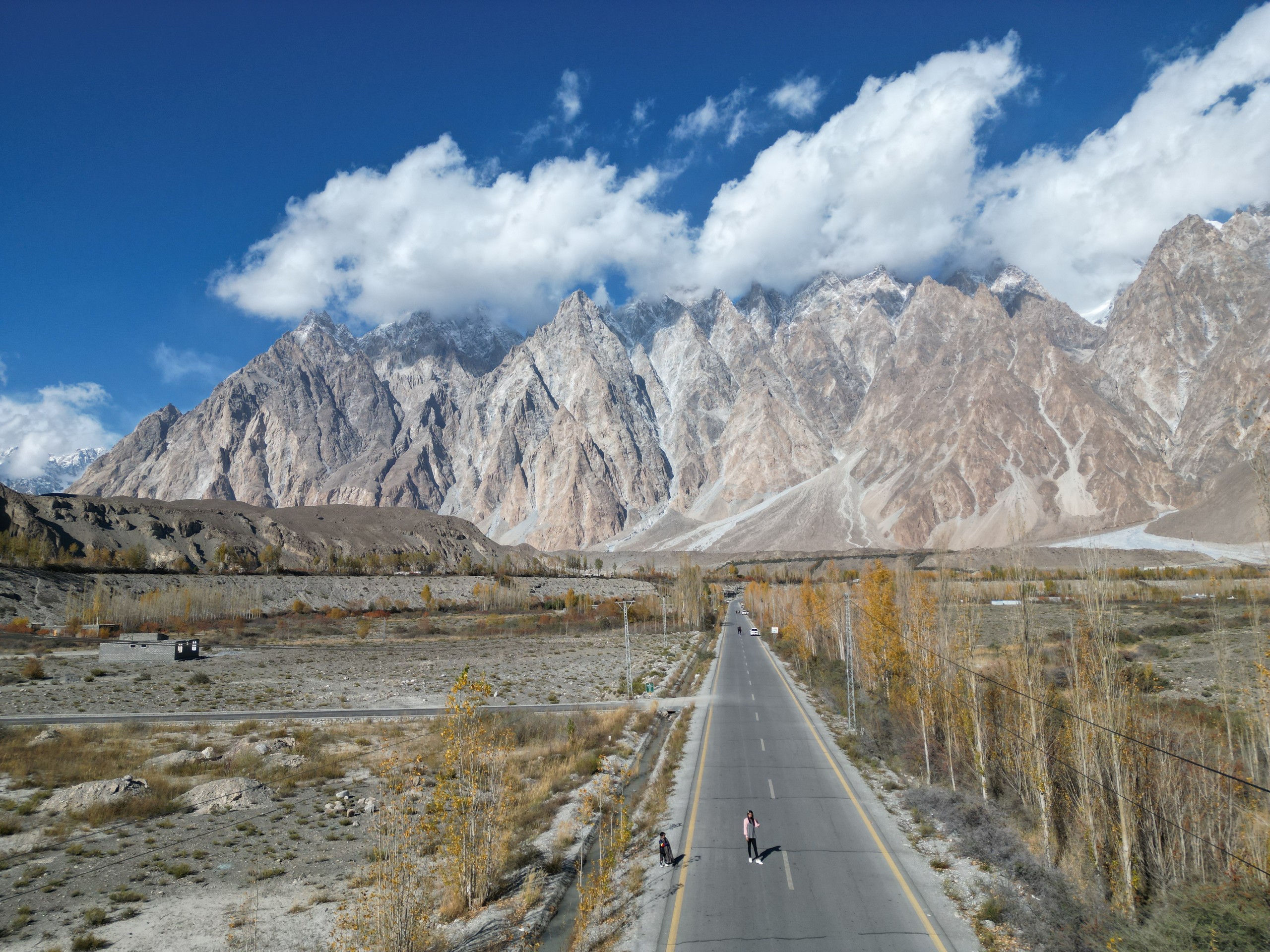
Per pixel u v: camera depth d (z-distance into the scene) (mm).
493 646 91750
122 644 74875
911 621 35375
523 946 18156
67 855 24328
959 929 18406
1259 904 16203
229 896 21281
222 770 34375
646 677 64250
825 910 19500
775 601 105625
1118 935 16969
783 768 33656
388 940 17625
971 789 28109
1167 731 21016
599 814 26250
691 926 18797
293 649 86875
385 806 27750
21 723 44750
